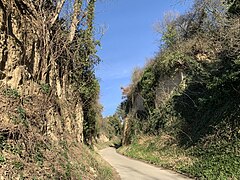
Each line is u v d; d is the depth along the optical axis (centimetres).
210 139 1791
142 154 2964
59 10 1440
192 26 2984
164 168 2056
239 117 1616
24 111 967
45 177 859
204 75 2327
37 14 1232
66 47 1603
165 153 2431
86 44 1891
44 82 1233
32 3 1219
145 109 3841
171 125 2738
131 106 4747
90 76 2038
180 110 2725
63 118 1438
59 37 1477
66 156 1130
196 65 2600
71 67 1792
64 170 987
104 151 4656
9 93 938
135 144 3584
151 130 3344
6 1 963
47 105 1191
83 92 1948
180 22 3159
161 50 3353
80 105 1909
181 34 3145
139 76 4288
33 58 1166
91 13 1866
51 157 980
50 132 1165
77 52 1786
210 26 2570
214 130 1812
